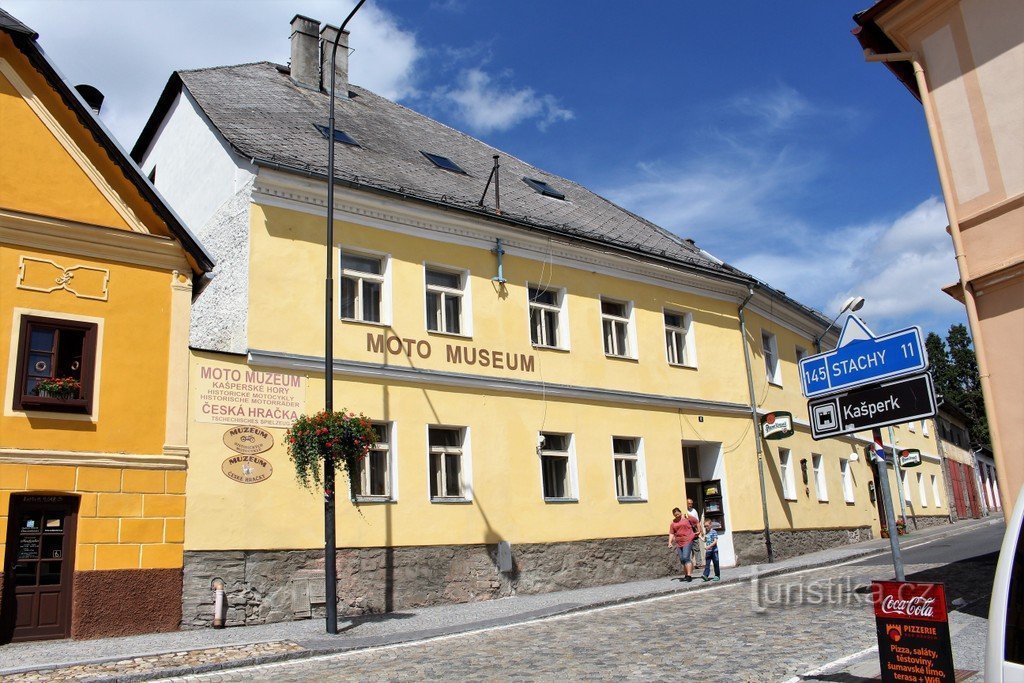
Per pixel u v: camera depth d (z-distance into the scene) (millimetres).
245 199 16250
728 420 23812
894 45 12469
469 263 18969
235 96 20125
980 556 19594
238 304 15766
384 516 16125
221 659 10961
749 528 23344
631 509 20484
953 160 11555
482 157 26125
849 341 7523
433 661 10711
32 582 12375
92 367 13367
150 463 13562
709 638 11500
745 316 25781
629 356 21703
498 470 18188
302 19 24109
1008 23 11164
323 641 12219
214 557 13930
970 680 8234
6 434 12445
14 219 13109
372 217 17531
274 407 15250
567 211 23594
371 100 25844
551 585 18375
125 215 14195
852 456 30406
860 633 11320
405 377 17156
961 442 52875
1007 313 10797
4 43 13602
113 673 10180
